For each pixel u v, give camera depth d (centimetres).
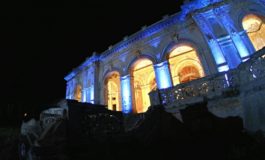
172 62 2389
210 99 1062
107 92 2478
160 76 1912
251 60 904
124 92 2167
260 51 845
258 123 791
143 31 2131
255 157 645
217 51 1559
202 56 1688
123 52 2347
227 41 1511
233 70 1051
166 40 1991
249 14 1490
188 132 887
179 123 945
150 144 869
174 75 2394
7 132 1339
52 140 738
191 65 2369
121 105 2147
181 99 1194
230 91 995
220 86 1086
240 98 952
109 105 2720
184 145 805
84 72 2884
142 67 2455
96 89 2505
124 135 925
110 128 986
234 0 1559
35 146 734
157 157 788
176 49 2006
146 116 1034
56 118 848
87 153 771
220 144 754
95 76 2572
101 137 856
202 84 1165
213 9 1605
